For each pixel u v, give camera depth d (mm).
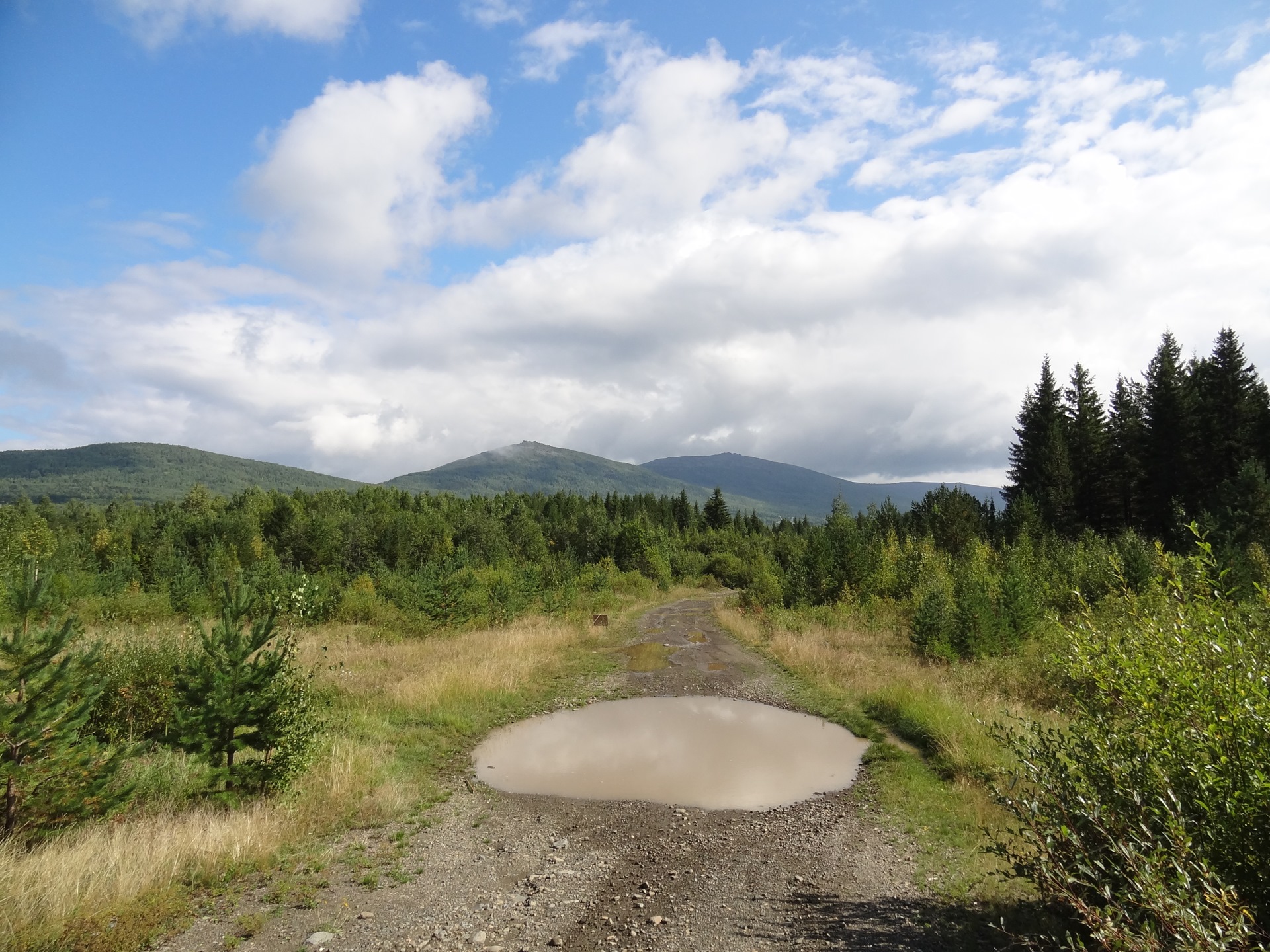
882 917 5836
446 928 5785
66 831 6953
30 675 7098
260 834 7219
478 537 76062
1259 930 3482
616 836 8008
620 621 33312
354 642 22281
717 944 5465
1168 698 4383
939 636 18703
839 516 45531
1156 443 47719
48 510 99000
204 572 36156
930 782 9594
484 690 15219
